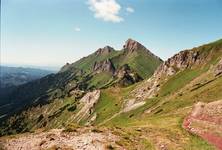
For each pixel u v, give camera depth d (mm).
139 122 71625
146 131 50344
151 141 42250
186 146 42062
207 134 50469
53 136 40000
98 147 35031
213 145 43656
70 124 48344
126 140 40344
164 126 59438
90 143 36531
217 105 66500
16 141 39281
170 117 75125
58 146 35344
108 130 45281
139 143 40156
